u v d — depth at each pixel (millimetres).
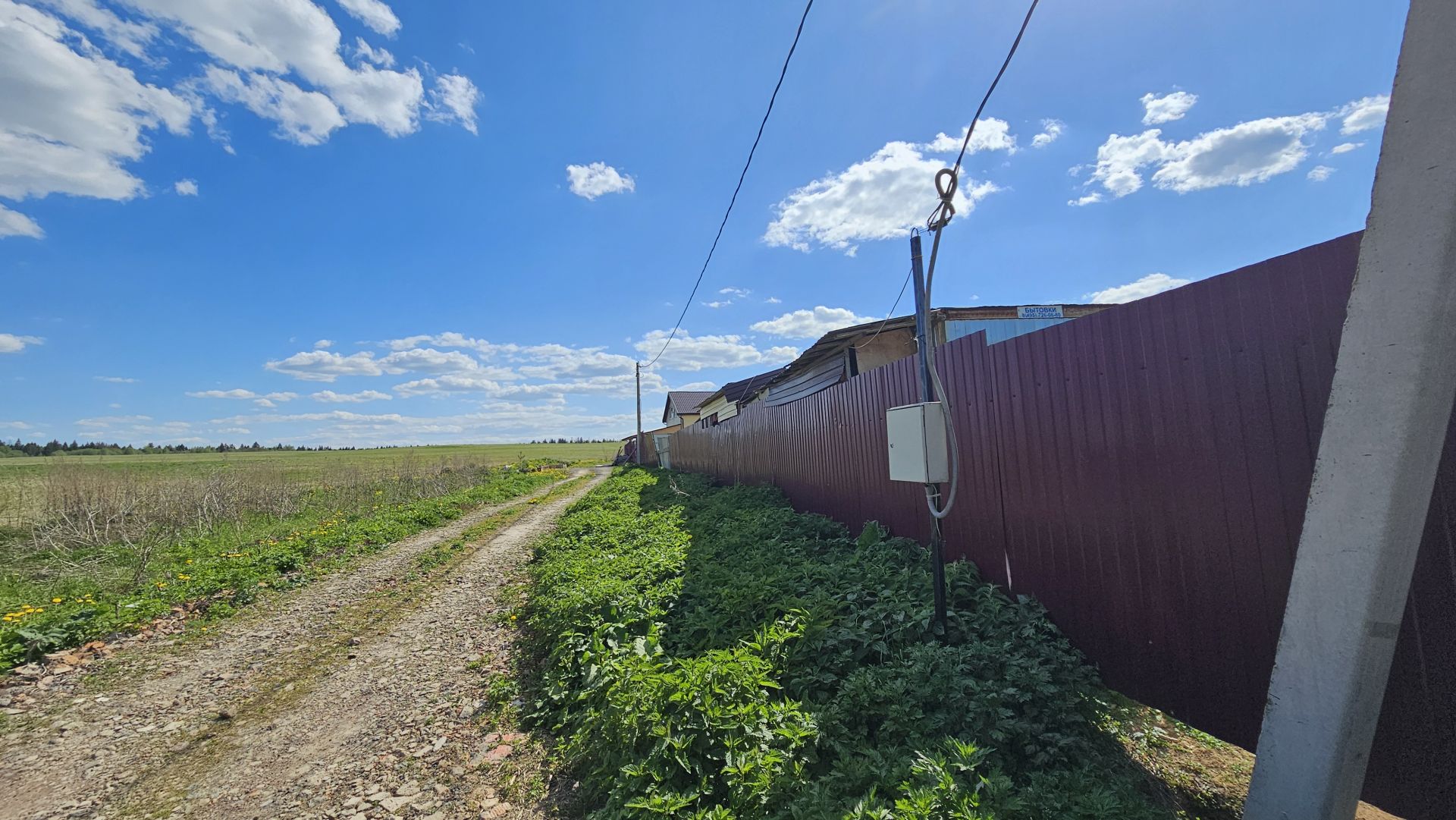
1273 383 2229
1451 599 1820
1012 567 3664
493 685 4227
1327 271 2049
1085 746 2504
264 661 5203
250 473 15273
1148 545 2762
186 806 3107
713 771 2494
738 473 12172
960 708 2506
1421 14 1350
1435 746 1862
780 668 3113
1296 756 1549
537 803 2883
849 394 6203
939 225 3004
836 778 2230
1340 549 1473
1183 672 2619
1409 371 1362
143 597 6875
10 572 8617
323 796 3109
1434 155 1326
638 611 4332
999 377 3758
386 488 17719
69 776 3441
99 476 12102
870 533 5207
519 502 17609
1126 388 2859
